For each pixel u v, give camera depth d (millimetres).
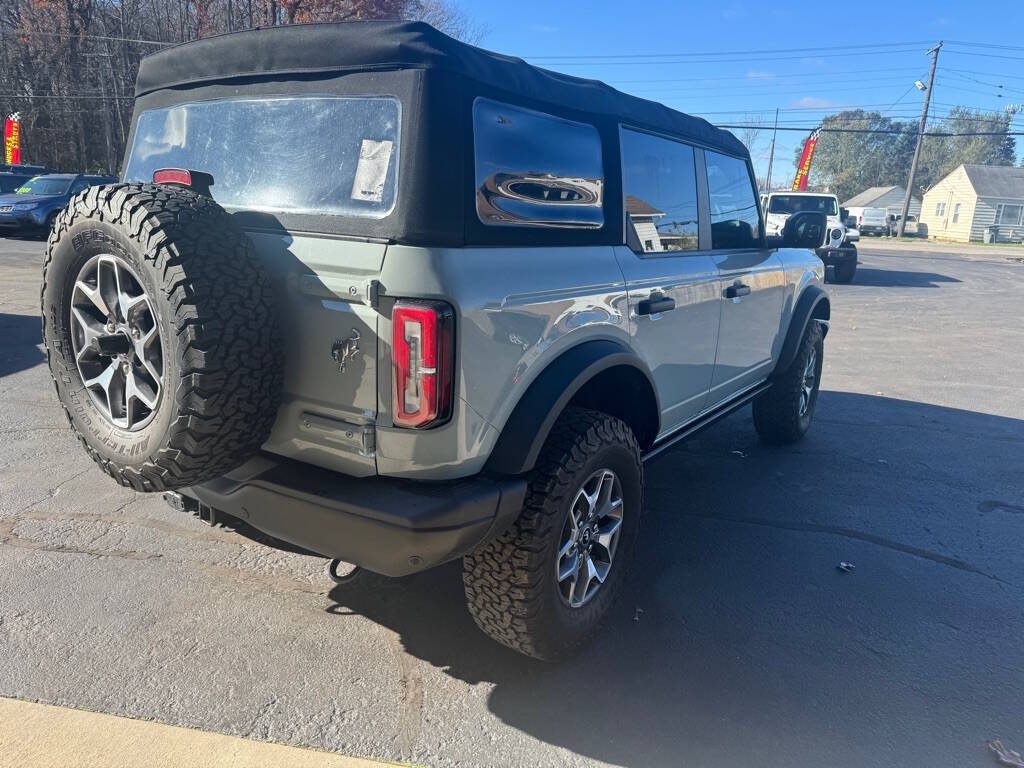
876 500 4574
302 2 34875
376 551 2234
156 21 42406
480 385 2295
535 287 2490
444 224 2221
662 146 3469
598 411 3139
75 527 3773
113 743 2361
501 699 2664
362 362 2201
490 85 2441
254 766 2299
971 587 3561
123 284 2240
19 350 7273
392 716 2555
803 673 2875
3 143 39312
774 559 3787
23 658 2754
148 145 2961
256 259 2209
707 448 5500
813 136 38000
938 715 2656
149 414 2311
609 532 2957
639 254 3230
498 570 2562
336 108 2389
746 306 4273
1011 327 11758
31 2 39031
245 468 2447
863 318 12367
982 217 53906
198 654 2828
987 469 5156
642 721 2582
